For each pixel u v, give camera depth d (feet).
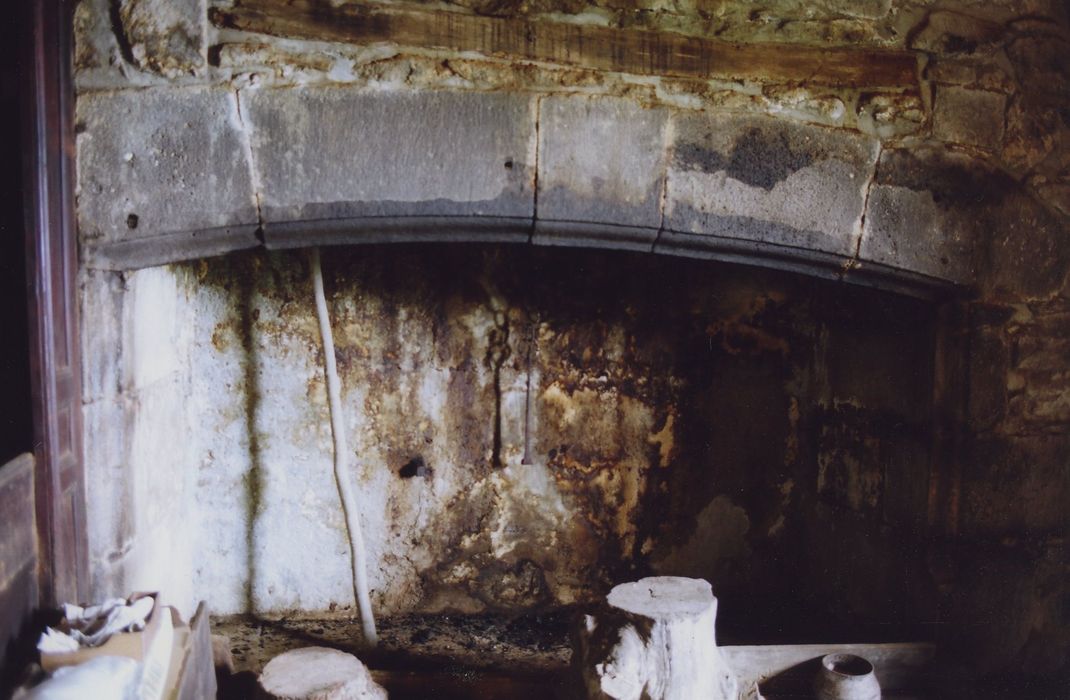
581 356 10.30
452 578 10.36
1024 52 8.29
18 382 5.98
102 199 6.71
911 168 8.04
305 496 10.02
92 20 6.63
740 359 10.57
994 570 8.47
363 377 9.95
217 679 7.98
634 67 7.59
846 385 9.80
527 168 7.43
